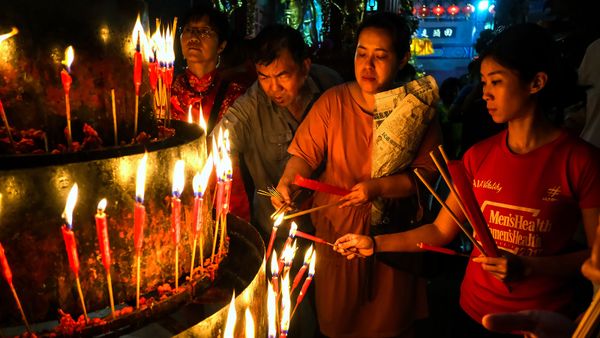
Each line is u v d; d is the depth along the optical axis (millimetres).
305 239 2490
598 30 2963
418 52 13188
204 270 1579
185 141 1569
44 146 1338
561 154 1739
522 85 1730
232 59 3121
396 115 2158
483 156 1946
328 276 2375
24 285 1262
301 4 6676
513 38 1728
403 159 2236
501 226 1836
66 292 1310
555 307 1793
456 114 4891
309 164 2432
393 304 2344
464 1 20109
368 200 2184
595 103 2615
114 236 1349
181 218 1529
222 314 1347
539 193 1758
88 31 1351
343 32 6039
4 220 1215
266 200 2697
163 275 1488
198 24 2824
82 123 1384
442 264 2240
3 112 1251
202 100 2883
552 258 1727
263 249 1648
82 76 1357
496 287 1876
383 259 2213
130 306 1408
